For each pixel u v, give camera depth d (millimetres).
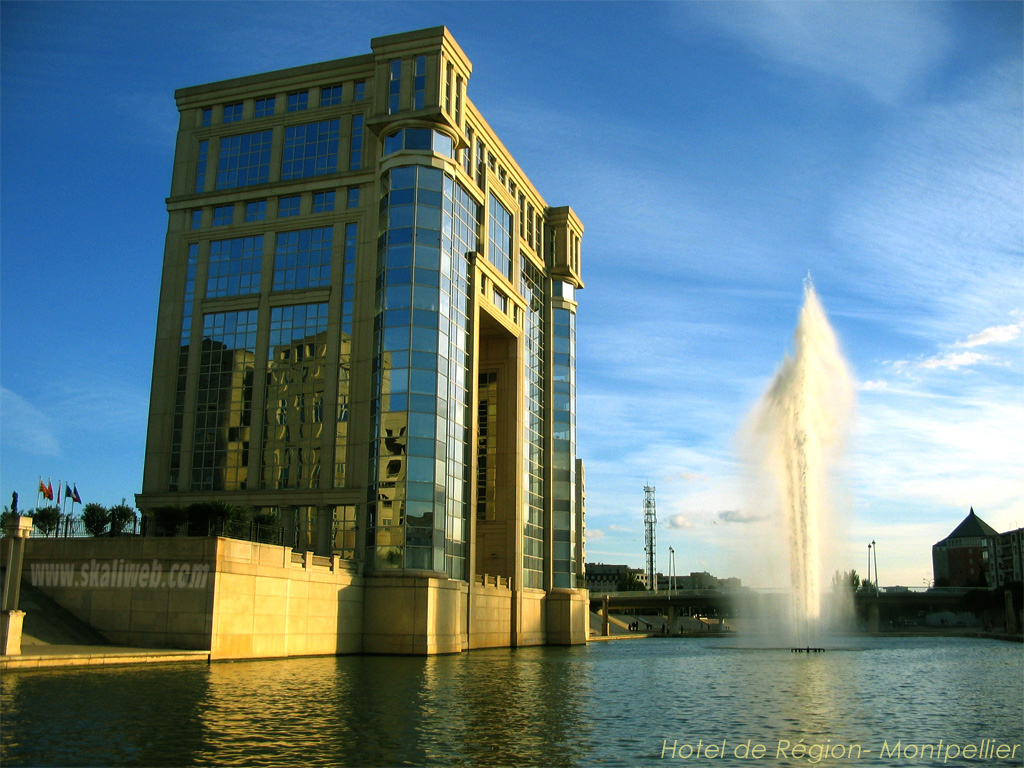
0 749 18016
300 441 63781
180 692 27422
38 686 27641
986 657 64250
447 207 62344
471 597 64312
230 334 67188
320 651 50562
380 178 62781
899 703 31156
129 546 42656
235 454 65000
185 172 70625
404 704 27109
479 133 71688
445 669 43156
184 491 65375
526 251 83500
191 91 71625
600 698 31219
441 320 60500
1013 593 144250
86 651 36625
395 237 60719
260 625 44625
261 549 45031
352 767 17547
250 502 63125
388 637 54938
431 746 20016
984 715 27781
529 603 78812
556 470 86375
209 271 68750
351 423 62188
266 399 65188
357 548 58125
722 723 25094
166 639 41219
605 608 141750
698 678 41719
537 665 49094
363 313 63375
